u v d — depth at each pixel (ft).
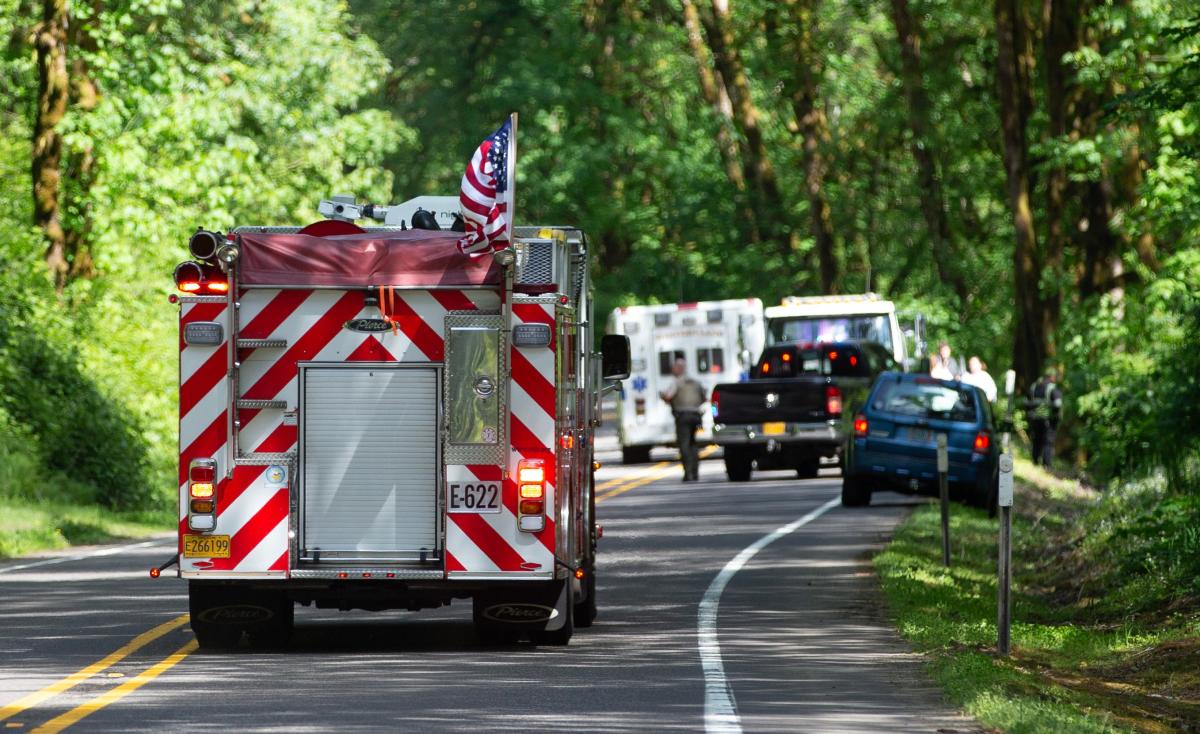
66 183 329.72
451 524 119.44
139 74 332.39
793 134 530.27
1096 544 189.88
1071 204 396.16
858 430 248.73
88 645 124.36
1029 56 390.01
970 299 501.15
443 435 119.65
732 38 525.75
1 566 189.16
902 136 491.72
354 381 120.16
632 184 571.28
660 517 241.96
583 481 132.16
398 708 96.73
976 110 471.62
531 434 119.75
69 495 272.10
